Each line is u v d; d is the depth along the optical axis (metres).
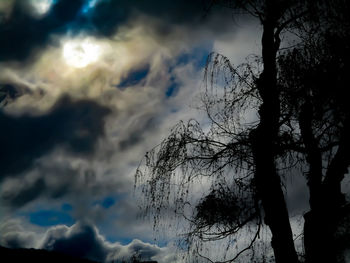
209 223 5.32
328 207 4.98
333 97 4.94
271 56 5.70
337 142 5.09
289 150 5.48
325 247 4.88
